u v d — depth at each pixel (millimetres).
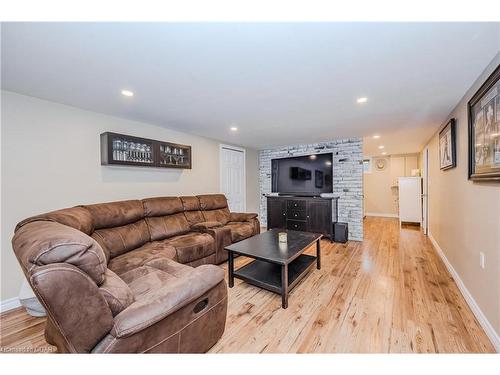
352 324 1658
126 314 980
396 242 3980
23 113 2025
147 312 1011
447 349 1396
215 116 2760
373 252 3420
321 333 1566
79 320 865
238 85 1886
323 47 1354
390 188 6727
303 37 1255
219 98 2168
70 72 1641
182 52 1397
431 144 3988
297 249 2260
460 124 2250
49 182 2182
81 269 914
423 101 2262
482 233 1686
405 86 1916
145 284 1539
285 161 5133
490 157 1505
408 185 5363
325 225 4168
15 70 1599
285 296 1905
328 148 4516
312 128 3387
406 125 3211
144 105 2355
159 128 3260
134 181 2930
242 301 2029
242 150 4992
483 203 1674
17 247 967
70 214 1647
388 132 3662
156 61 1503
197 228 3072
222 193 4438
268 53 1417
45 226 1129
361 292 2148
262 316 1785
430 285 2277
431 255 3252
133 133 2922
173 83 1841
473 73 1686
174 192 3482
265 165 5512
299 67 1596
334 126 3268
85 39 1252
